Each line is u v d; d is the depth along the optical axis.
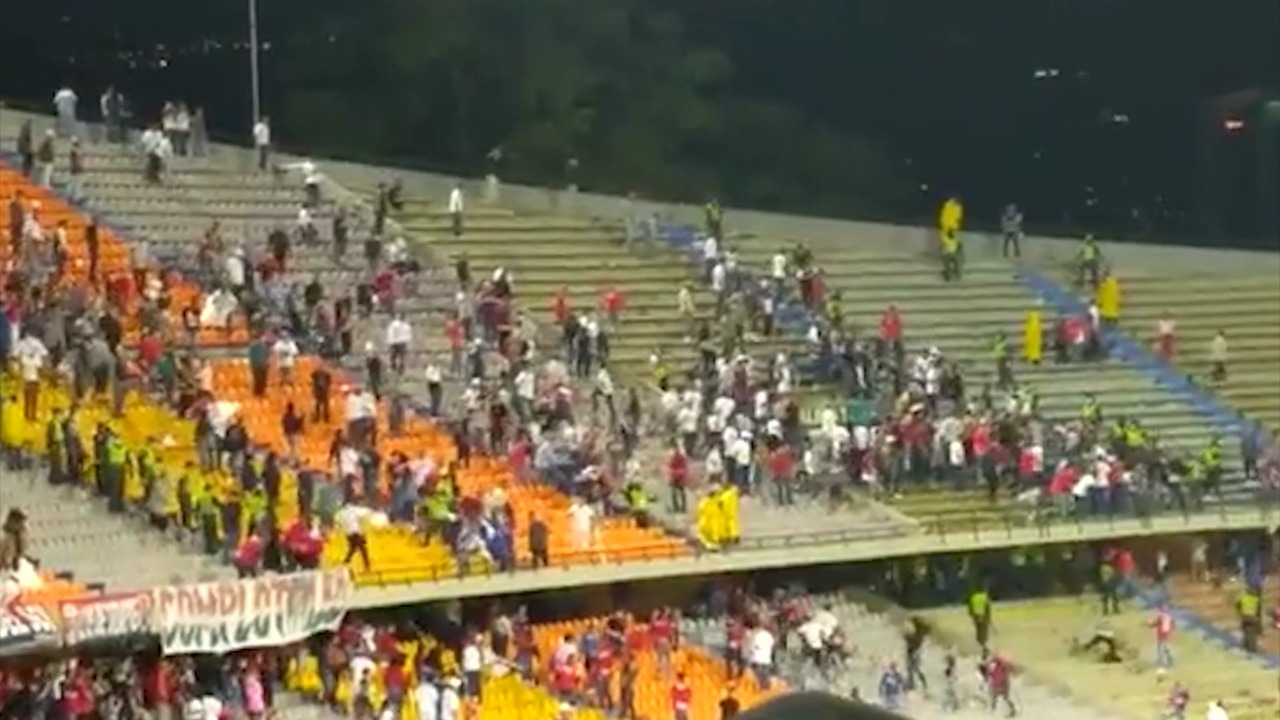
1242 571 190.88
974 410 193.62
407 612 149.38
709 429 178.75
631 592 163.38
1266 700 169.38
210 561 140.88
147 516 144.62
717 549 164.75
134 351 158.12
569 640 153.12
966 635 176.12
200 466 148.25
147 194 192.50
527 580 153.00
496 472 165.62
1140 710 164.62
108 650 128.62
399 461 153.88
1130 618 183.62
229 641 130.62
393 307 184.88
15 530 130.25
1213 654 178.25
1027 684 168.25
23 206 181.25
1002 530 179.38
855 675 164.25
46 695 125.00
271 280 177.50
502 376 176.38
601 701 148.62
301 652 138.88
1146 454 189.75
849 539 172.00
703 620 165.88
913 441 182.00
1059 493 183.00
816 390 193.25
